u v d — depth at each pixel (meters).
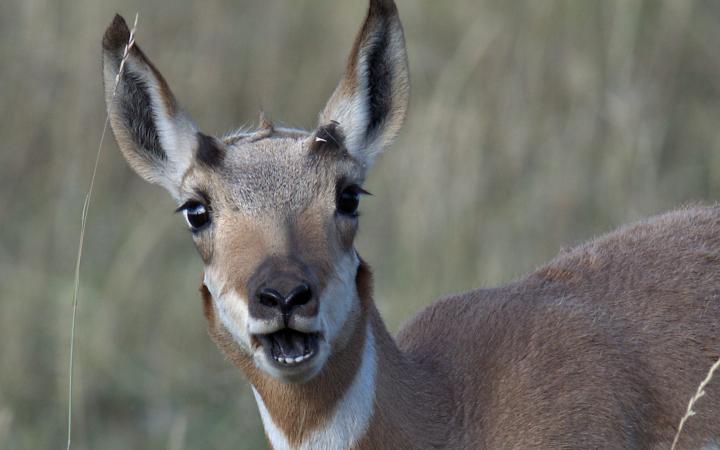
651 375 15.50
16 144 29.33
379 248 26.30
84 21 30.20
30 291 25.44
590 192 26.25
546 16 28.00
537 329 15.55
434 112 26.23
